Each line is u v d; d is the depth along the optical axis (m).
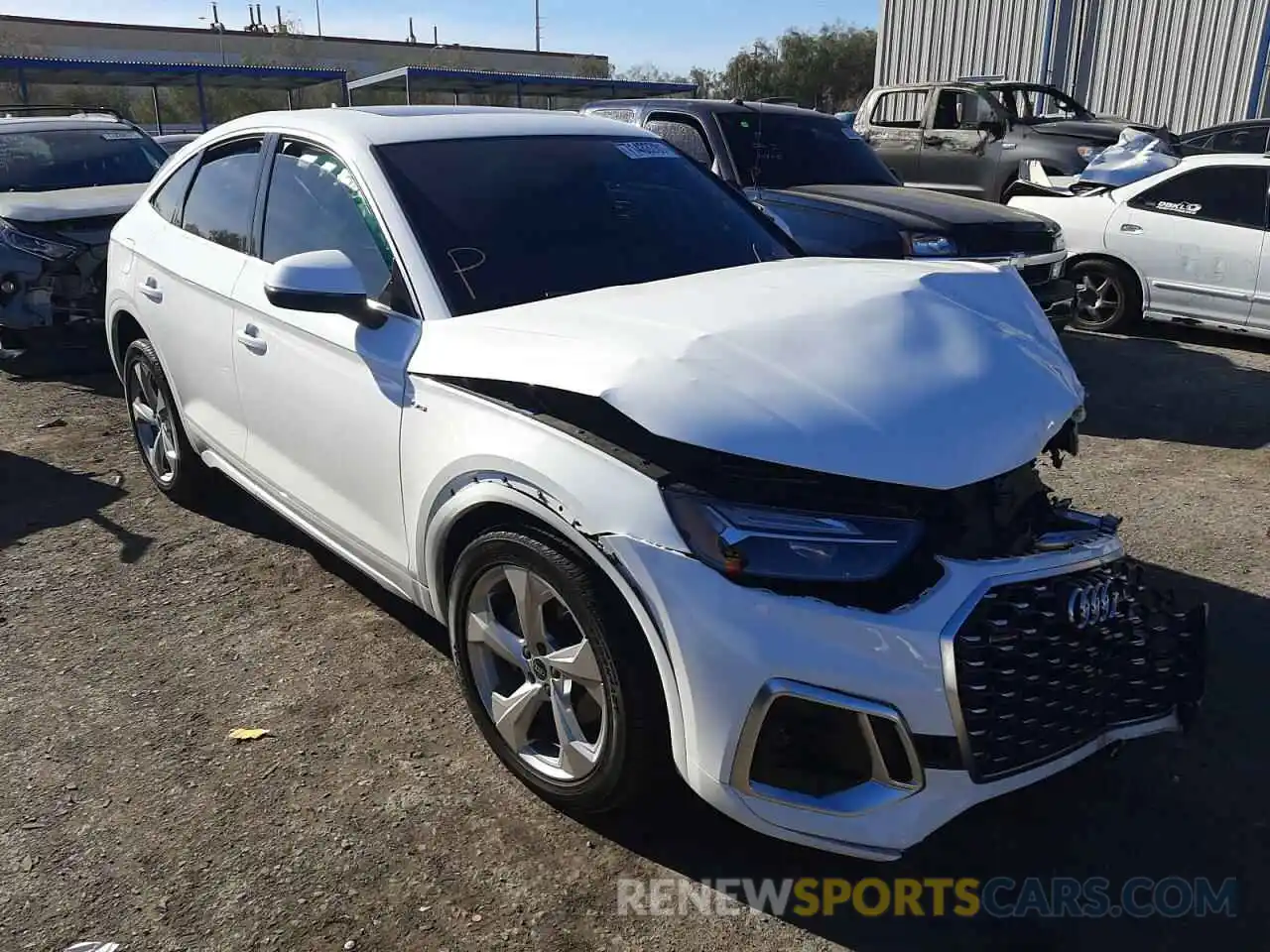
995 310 2.77
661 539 2.25
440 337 2.84
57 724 3.13
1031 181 9.84
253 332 3.58
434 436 2.77
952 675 2.15
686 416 2.25
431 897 2.45
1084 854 2.61
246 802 2.78
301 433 3.41
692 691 2.25
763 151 7.57
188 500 4.75
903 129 13.66
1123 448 5.71
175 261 4.16
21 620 3.77
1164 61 18.36
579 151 3.71
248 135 3.99
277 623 3.74
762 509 2.23
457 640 2.87
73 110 9.38
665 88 30.19
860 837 2.22
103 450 5.66
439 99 33.88
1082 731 2.37
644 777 2.47
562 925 2.38
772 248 3.74
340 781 2.87
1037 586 2.29
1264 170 7.64
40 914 2.40
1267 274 7.56
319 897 2.45
